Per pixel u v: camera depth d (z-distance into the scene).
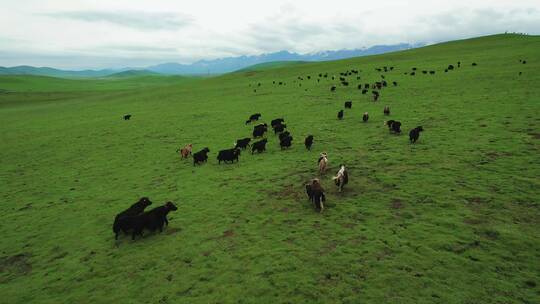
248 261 11.86
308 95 54.41
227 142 31.83
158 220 14.80
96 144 37.78
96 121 54.47
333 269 10.81
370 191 16.69
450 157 19.98
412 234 12.35
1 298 11.67
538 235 11.48
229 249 12.84
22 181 26.86
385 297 9.34
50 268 13.32
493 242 11.34
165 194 20.02
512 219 12.63
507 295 8.99
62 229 16.86
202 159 25.80
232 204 17.17
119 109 67.56
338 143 26.45
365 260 11.10
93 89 176.75
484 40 110.06
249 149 28.56
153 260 12.72
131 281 11.62
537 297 8.81
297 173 20.61
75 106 83.62
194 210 17.03
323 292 9.82
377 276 10.25
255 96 61.72
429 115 31.41
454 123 27.41
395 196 15.73
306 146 25.81
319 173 20.11
